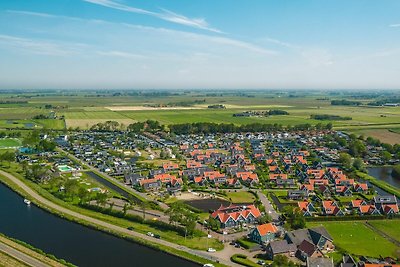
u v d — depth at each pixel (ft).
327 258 468.34
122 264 488.44
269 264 479.41
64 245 542.98
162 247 529.86
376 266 444.96
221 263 485.97
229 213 622.95
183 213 608.60
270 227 565.53
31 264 465.88
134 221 636.07
